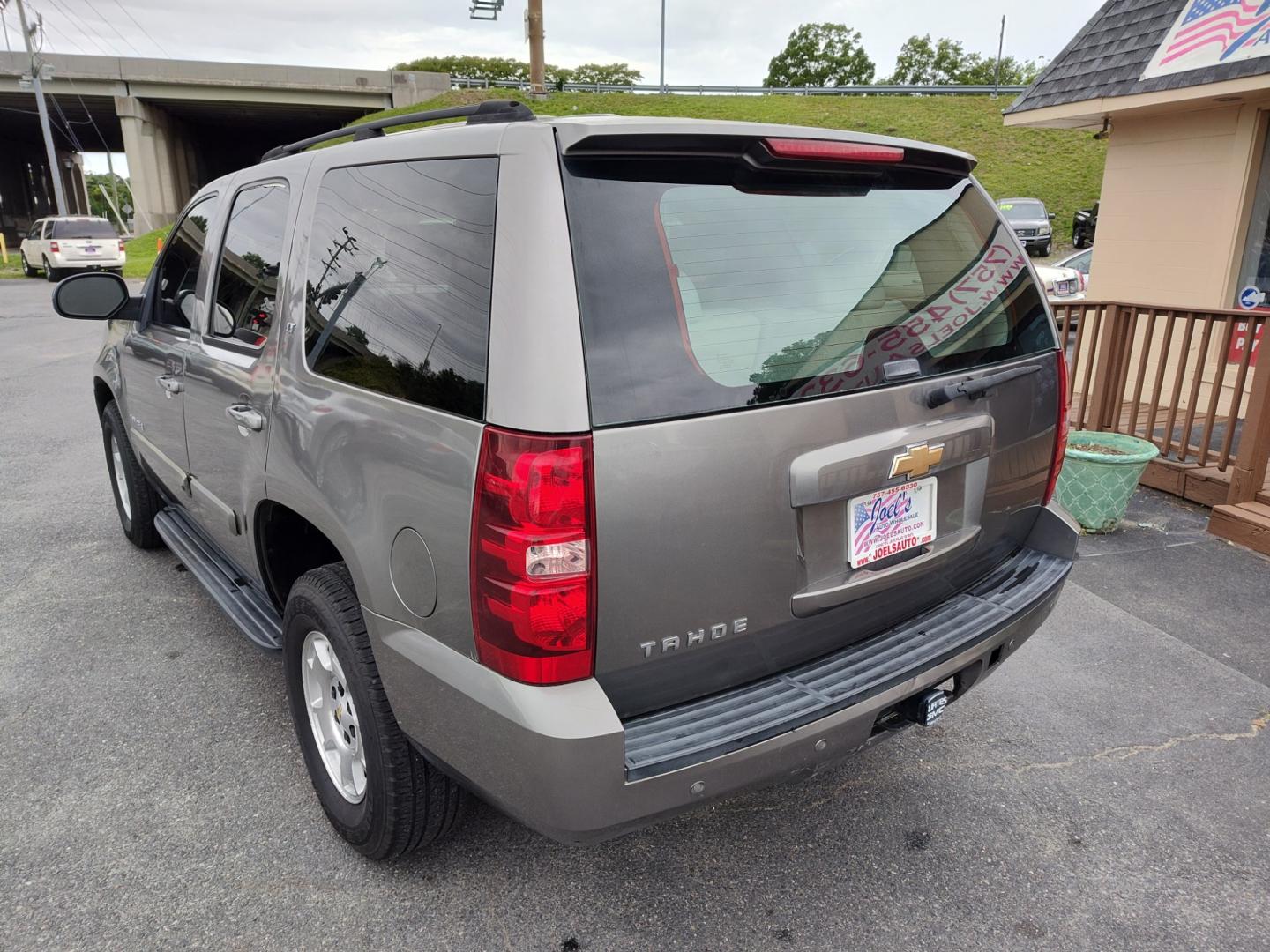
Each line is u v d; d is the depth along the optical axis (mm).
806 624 2145
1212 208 7613
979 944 2291
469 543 1814
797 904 2424
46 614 4074
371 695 2234
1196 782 2955
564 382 1710
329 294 2383
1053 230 25719
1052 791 2912
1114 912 2402
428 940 2271
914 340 2252
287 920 2322
